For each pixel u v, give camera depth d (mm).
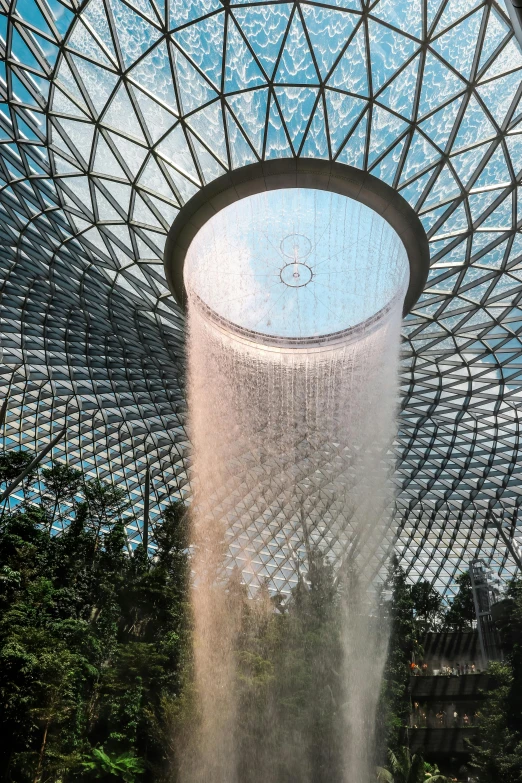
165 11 17094
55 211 24453
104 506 39469
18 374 40188
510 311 27719
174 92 18938
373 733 31344
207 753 26703
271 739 28219
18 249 27984
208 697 28688
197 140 20000
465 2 16469
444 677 42375
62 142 21266
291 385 31828
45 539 34625
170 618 32312
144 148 20641
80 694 26406
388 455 40875
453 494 46594
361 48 17469
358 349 28781
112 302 28719
